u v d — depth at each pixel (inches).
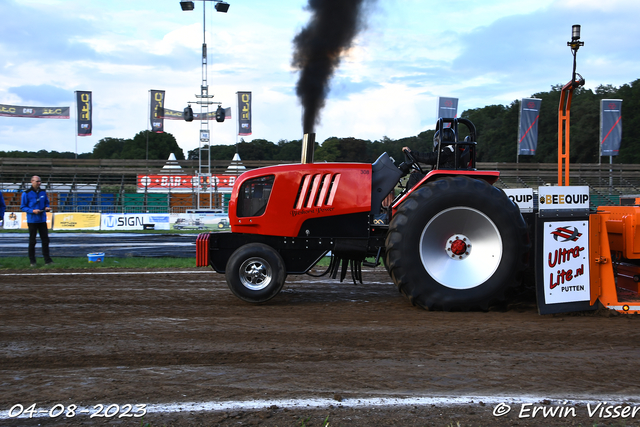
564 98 274.8
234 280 223.3
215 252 234.2
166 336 174.2
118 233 767.1
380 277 317.7
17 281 298.5
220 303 233.5
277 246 233.8
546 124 1765.5
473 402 118.3
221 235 234.1
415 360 147.7
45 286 280.2
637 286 215.3
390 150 850.1
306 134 238.4
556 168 1216.2
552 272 202.1
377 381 130.9
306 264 233.8
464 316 203.8
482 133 1955.0
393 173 238.2
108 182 1183.6
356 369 140.0
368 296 253.8
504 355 152.6
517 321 194.5
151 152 2417.6
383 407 115.0
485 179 225.8
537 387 127.6
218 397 120.6
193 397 120.6
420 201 209.3
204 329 183.9
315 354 153.6
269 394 122.4
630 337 171.9
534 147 943.0
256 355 152.9
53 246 550.0
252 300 225.0
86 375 135.7
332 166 232.1
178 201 1141.1
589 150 1654.8
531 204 249.9
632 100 1673.2
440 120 229.6
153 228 858.8
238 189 236.1
